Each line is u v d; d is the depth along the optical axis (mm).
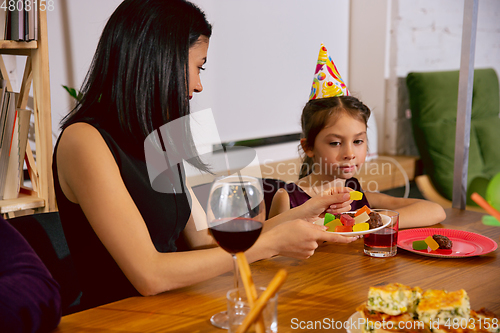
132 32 923
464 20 1290
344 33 3025
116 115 944
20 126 1599
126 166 950
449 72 2875
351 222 970
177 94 981
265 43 2656
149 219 999
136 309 733
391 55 2900
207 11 2373
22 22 1544
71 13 2018
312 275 855
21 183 1781
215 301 761
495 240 1084
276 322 597
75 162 866
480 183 2738
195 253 840
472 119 2918
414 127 2783
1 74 1692
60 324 684
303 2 2789
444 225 1214
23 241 723
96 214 844
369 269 887
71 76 2059
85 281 977
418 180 2762
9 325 618
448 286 801
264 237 839
